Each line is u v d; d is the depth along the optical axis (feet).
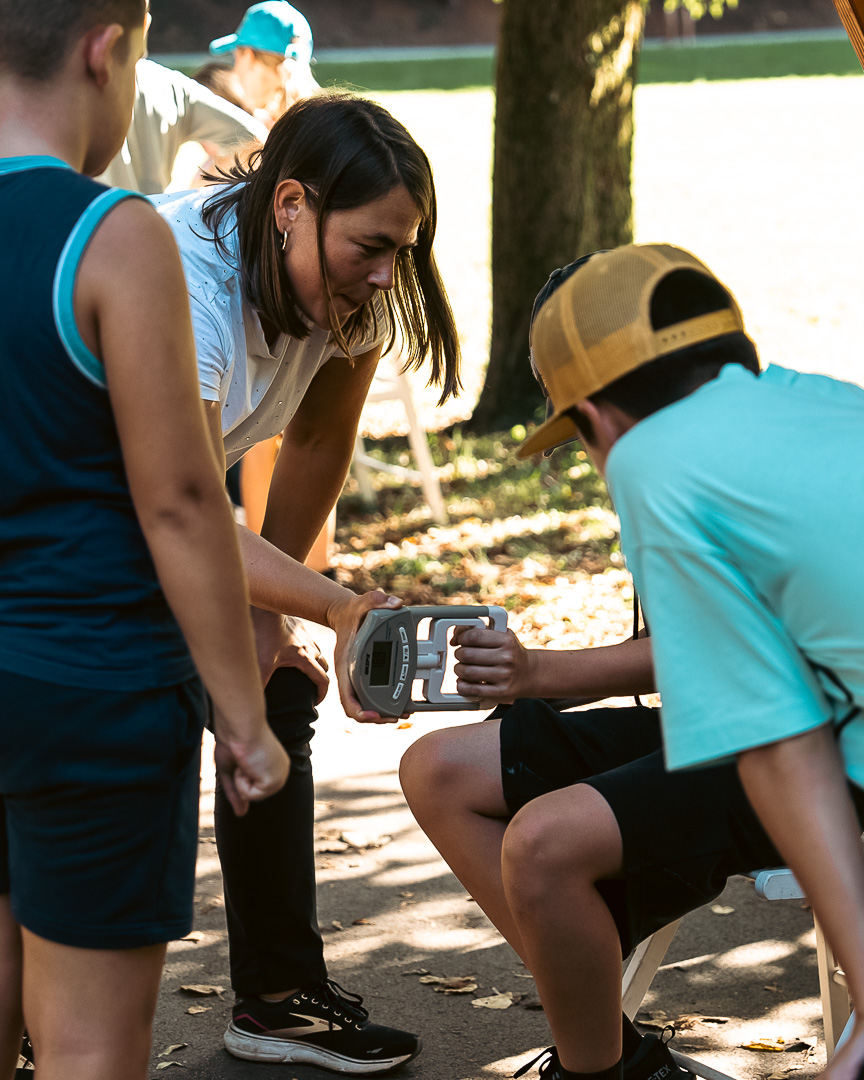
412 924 10.44
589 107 26.30
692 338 5.10
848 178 51.26
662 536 4.90
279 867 8.32
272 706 8.21
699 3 37.76
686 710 4.94
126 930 5.28
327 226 7.11
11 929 5.83
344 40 125.59
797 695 4.83
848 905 4.73
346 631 7.14
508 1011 9.14
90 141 5.43
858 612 4.69
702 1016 8.93
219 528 5.18
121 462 5.16
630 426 5.26
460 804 7.27
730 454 4.83
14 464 5.05
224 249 7.38
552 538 21.25
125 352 4.91
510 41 26.40
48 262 4.90
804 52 95.76
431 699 7.18
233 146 14.37
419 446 22.02
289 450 9.05
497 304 27.20
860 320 33.32
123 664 5.13
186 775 5.38
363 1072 8.36
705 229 44.52
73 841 5.20
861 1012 4.59
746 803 6.48
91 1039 5.35
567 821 6.35
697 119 67.00
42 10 5.11
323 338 8.11
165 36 117.08
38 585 5.08
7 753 5.14
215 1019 9.14
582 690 7.36
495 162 27.04
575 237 26.63
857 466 4.75
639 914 6.59
